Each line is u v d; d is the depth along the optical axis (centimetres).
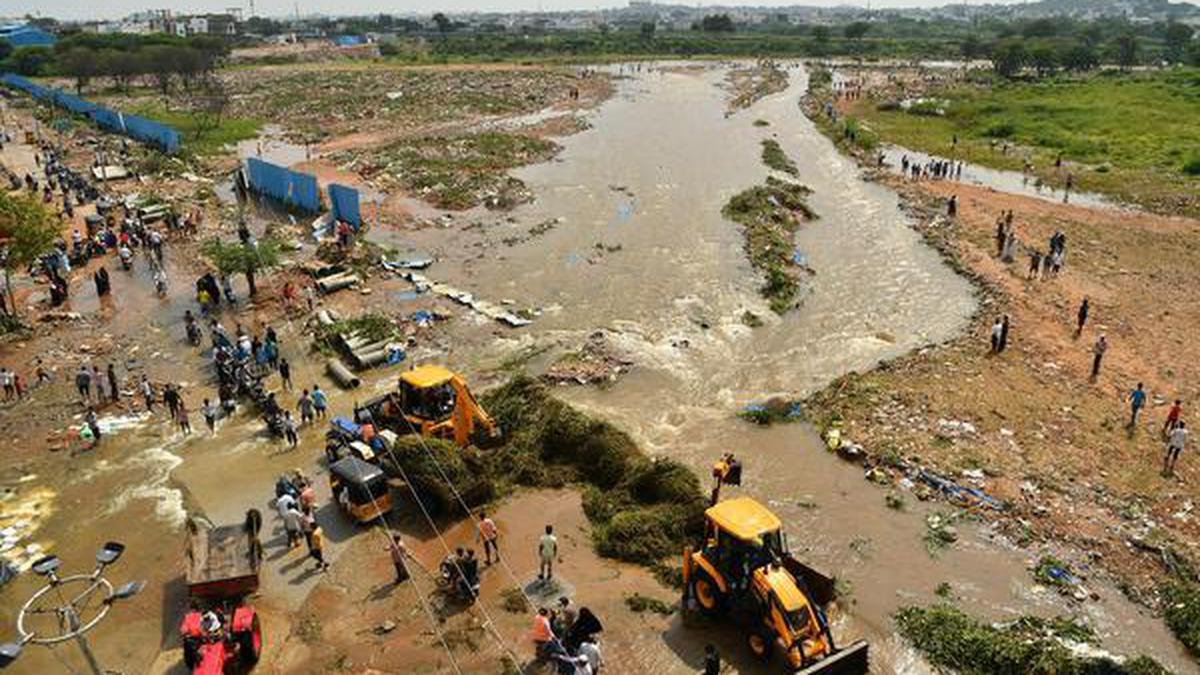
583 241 5044
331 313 3831
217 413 3069
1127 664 1797
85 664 1895
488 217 5547
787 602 1753
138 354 3550
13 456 2800
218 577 1972
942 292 4300
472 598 2066
